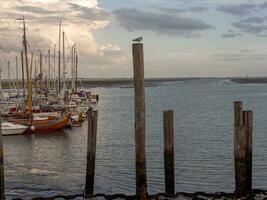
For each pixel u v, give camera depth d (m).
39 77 81.75
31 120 48.41
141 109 16.05
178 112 78.25
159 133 48.66
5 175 25.66
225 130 51.06
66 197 18.31
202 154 33.69
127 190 21.86
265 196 17.69
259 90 179.25
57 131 49.75
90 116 18.28
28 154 35.28
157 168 27.89
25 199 18.23
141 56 15.88
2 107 59.41
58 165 29.83
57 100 69.31
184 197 17.88
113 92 194.50
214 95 141.38
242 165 17.30
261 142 40.28
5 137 45.62
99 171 27.08
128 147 38.78
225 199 17.58
